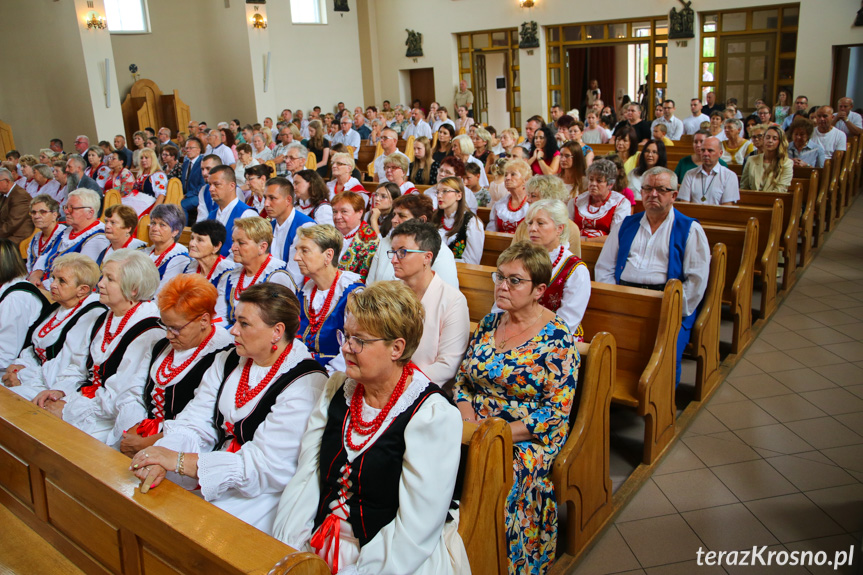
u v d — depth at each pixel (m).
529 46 15.41
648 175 3.65
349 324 1.87
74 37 12.42
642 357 3.29
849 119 9.59
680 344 3.54
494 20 15.82
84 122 12.86
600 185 4.49
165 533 1.70
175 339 2.58
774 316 5.02
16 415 2.31
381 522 1.86
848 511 2.84
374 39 17.81
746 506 2.92
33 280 5.11
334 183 5.97
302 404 2.21
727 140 7.32
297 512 1.96
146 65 14.44
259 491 2.20
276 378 2.27
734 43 13.46
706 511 2.91
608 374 2.70
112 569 1.99
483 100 17.14
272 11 15.75
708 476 3.15
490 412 2.54
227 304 3.71
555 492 2.47
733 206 4.98
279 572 1.42
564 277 3.12
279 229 4.53
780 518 2.83
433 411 1.85
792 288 5.58
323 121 14.39
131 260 2.89
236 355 2.43
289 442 2.19
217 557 1.55
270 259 3.66
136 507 1.78
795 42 12.86
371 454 1.87
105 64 12.71
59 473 2.09
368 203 5.54
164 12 14.62
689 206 5.16
